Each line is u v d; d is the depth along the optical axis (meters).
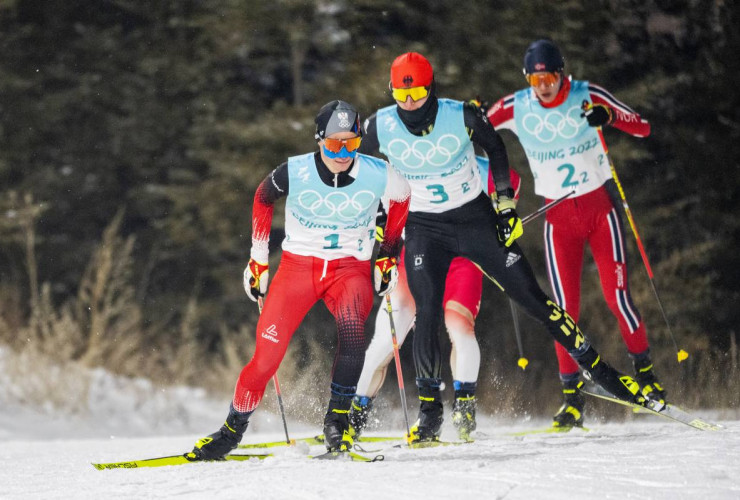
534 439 16.05
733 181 54.97
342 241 13.77
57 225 54.62
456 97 49.38
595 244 19.50
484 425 28.91
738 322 49.44
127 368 38.09
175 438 26.81
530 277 15.90
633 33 56.47
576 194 19.23
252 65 54.25
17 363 35.28
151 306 50.59
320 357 40.16
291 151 50.16
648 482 9.62
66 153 56.09
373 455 13.99
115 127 55.69
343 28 52.06
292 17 50.69
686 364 38.09
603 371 16.30
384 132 16.05
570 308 19.61
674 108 56.69
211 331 50.62
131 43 56.28
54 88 56.75
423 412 15.57
